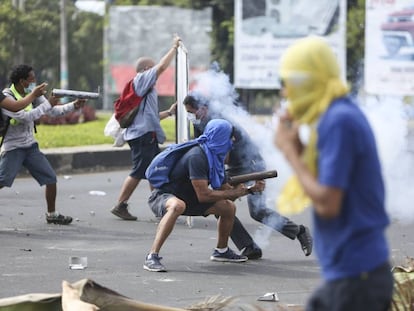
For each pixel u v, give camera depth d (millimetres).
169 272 15320
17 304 10609
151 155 20203
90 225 19859
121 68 80188
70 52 91938
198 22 74688
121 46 79938
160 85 69625
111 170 30531
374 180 7250
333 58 7363
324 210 7109
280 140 7332
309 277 15086
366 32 50469
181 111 19219
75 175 28969
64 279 14734
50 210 19797
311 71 7277
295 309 11453
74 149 30375
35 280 14656
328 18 55875
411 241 18312
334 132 7098
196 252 17000
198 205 15422
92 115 46969
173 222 15219
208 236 18625
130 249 17266
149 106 20031
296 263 16172
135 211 21906
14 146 18797
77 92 18703
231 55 74938
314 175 7305
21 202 22750
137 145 20125
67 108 18812
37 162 19234
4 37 72188
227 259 16141
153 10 78062
